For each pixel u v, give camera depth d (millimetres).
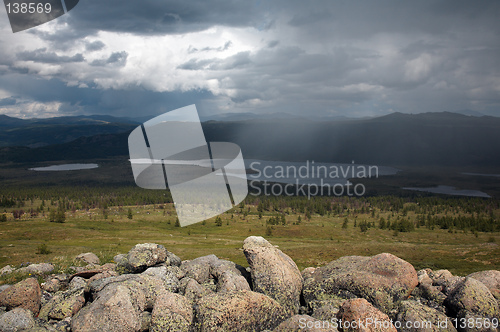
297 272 10250
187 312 8125
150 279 9273
